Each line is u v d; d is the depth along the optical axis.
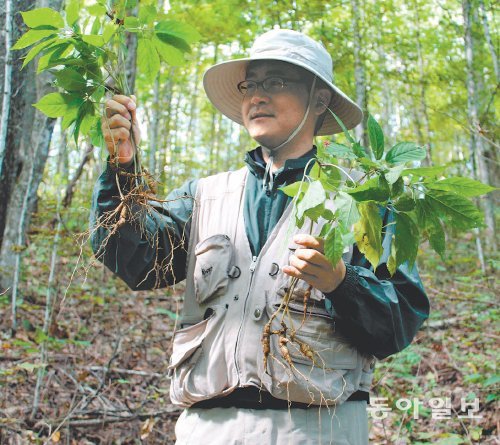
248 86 1.84
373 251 1.31
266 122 1.79
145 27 1.73
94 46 1.66
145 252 1.71
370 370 1.67
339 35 7.84
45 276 5.10
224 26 8.39
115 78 1.71
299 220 1.29
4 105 3.05
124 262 1.71
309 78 1.82
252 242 1.68
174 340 1.68
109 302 5.12
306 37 1.88
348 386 1.55
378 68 9.03
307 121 1.85
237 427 1.53
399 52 9.25
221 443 1.52
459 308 5.19
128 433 3.03
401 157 1.34
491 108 7.24
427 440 3.13
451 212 1.34
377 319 1.48
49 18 1.60
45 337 3.31
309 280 1.41
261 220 1.71
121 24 1.70
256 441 1.50
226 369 1.57
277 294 1.56
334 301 1.46
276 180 1.73
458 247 6.72
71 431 2.97
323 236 1.39
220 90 2.16
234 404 1.55
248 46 8.62
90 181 6.64
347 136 1.36
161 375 3.61
